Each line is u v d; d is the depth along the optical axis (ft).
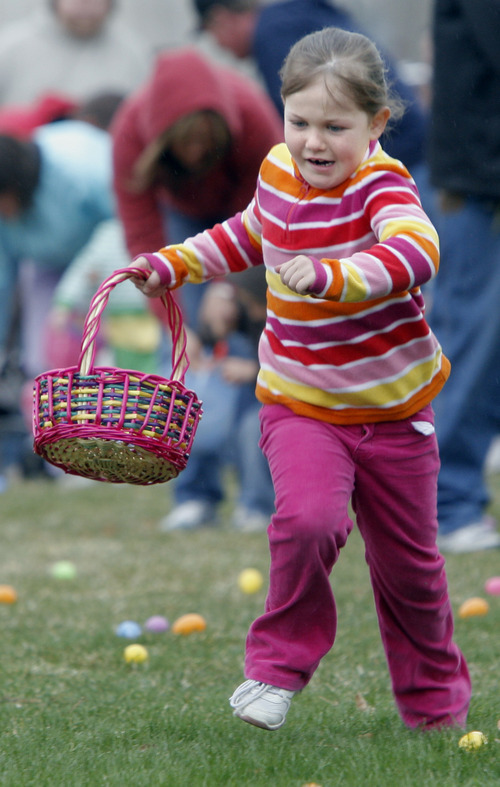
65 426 29.96
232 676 40.55
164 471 31.30
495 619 46.65
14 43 107.96
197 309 69.62
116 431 29.78
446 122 57.52
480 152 57.16
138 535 70.13
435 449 32.04
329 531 29.99
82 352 30.22
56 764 30.40
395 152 63.46
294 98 29.76
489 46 55.62
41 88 107.34
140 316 89.76
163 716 35.14
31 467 97.45
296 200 30.78
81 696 37.83
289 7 68.54
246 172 62.13
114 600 52.49
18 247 91.09
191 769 29.78
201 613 49.98
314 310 30.48
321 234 30.42
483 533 61.16
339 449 30.91
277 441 31.22
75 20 106.73
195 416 31.24
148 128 60.64
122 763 30.45
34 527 73.41
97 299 31.04
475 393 60.29
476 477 61.87
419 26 161.17
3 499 84.84
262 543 65.98
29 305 94.22
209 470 72.43
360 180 30.14
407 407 31.17
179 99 58.95
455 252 59.11
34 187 87.30
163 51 61.26
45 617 49.14
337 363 30.68
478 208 58.54
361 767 29.91
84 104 94.12
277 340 31.53
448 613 33.09
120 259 88.63
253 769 30.04
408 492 31.42
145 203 65.67
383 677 39.78
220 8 73.41
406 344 30.86
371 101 29.66
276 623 31.35
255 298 67.15
